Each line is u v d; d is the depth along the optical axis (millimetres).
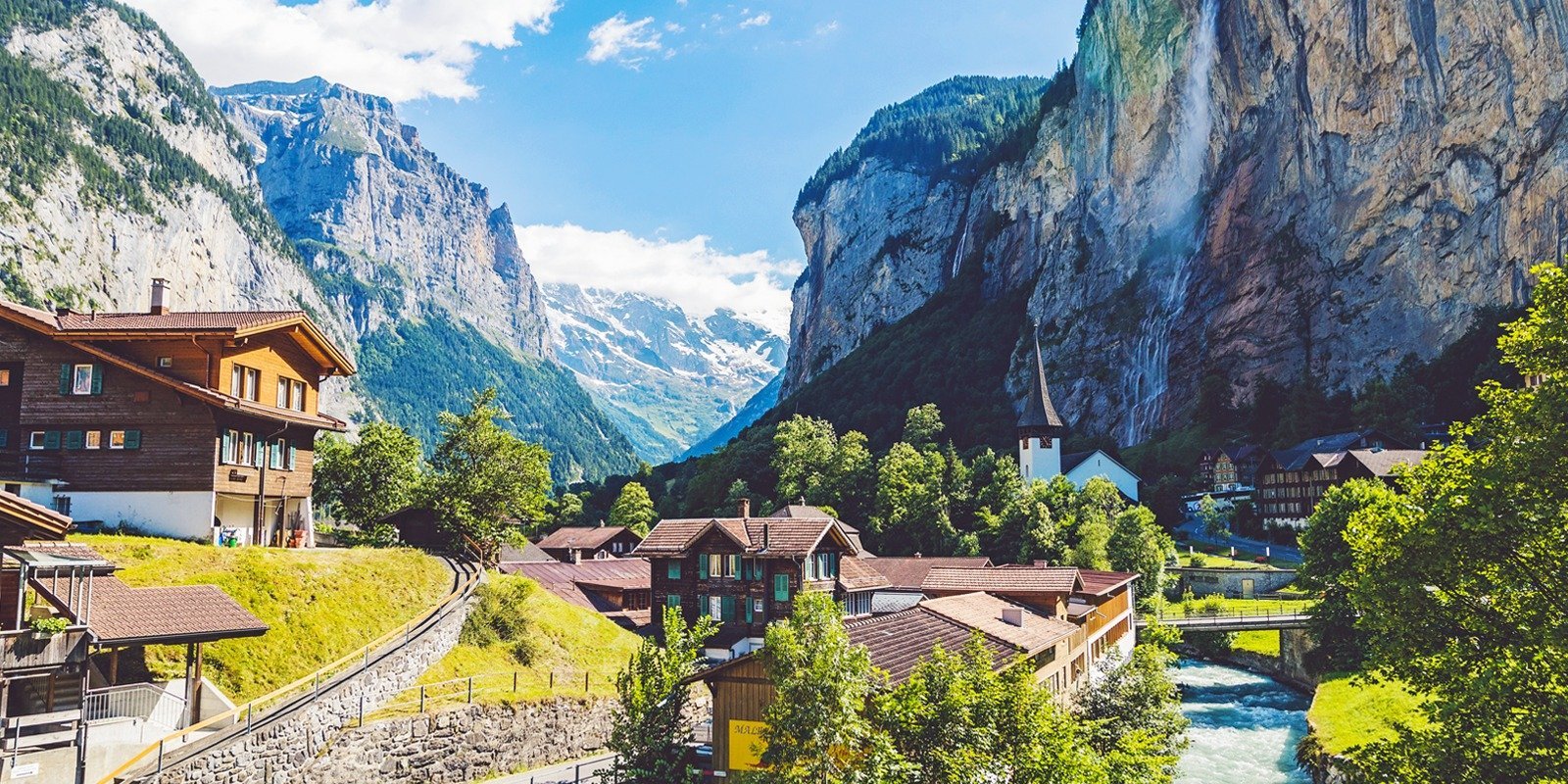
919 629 48750
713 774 38969
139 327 52219
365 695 41906
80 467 51219
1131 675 50750
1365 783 27859
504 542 72500
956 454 165000
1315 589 80125
